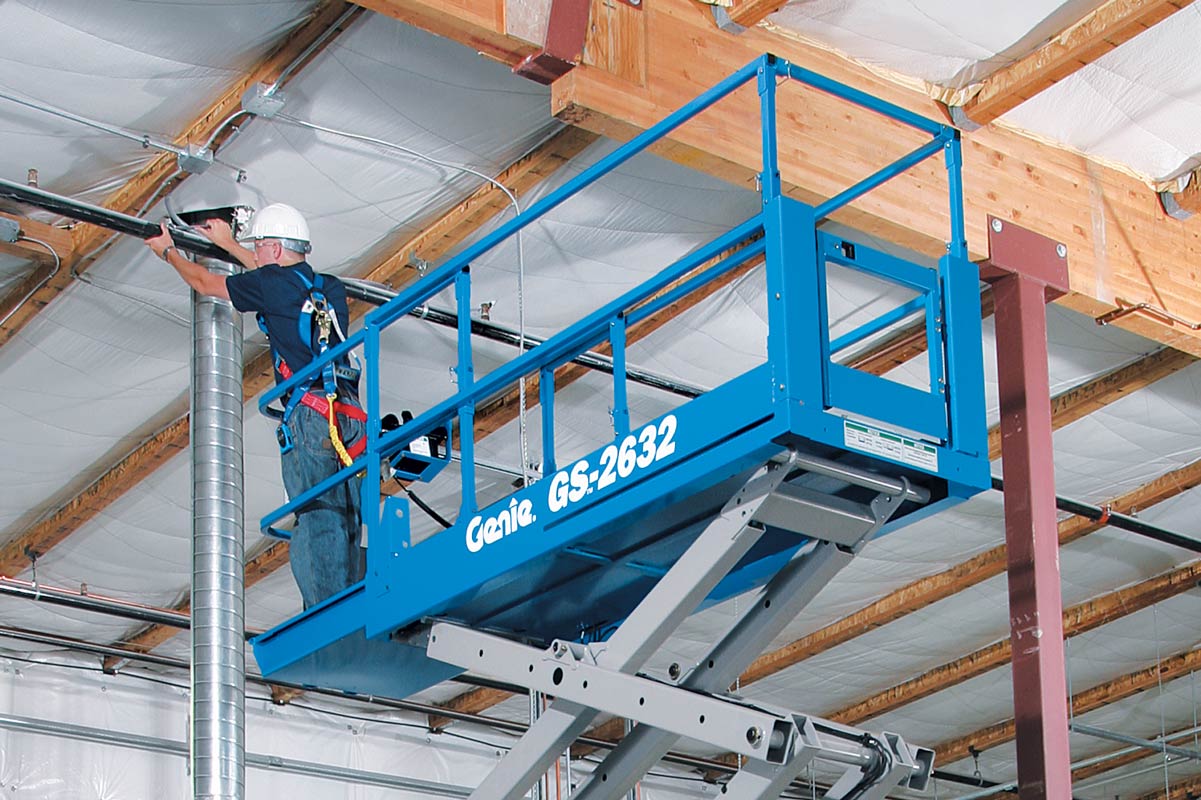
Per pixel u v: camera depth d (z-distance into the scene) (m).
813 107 7.45
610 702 4.88
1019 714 6.48
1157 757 16.11
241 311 6.86
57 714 11.95
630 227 8.55
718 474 4.68
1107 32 7.10
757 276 8.89
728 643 4.99
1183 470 11.28
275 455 10.14
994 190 7.99
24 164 7.86
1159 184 8.70
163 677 12.54
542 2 6.62
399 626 5.75
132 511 10.48
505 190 8.06
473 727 14.04
